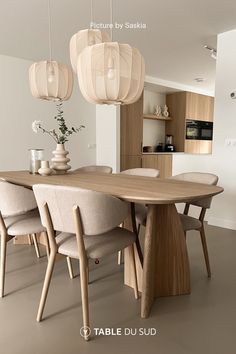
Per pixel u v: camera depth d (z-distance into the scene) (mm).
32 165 2893
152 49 4098
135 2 2730
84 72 1952
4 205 2084
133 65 1934
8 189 2027
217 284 2258
